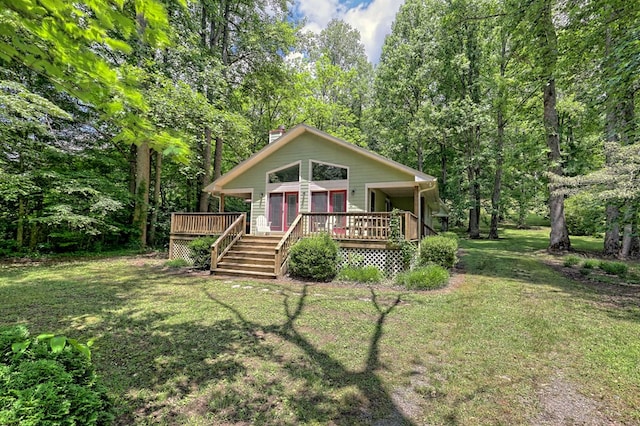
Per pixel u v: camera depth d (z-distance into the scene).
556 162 13.59
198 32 15.26
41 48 2.15
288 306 6.02
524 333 4.62
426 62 22.61
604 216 12.88
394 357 3.85
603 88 8.39
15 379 2.00
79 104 13.12
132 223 15.27
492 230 21.27
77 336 4.43
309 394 3.04
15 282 7.91
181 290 7.30
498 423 2.64
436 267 8.41
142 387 3.13
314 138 12.53
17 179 10.41
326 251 8.55
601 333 4.59
